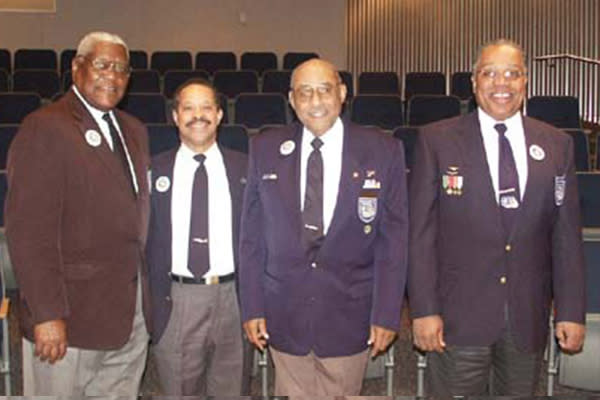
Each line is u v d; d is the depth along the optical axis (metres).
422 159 2.58
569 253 2.57
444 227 2.57
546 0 10.87
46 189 2.40
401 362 4.02
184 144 2.82
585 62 10.77
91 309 2.51
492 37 11.02
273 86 8.59
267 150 2.58
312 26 10.91
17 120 7.09
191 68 9.75
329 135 2.55
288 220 2.52
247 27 10.83
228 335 2.83
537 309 2.56
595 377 3.19
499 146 2.53
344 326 2.57
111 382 2.65
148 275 2.70
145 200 2.63
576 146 5.72
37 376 2.57
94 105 2.54
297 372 2.61
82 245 2.48
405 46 11.15
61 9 10.56
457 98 7.38
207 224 2.77
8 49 10.48
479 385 2.62
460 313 2.56
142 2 10.68
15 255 2.38
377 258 2.58
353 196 2.51
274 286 2.58
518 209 2.51
